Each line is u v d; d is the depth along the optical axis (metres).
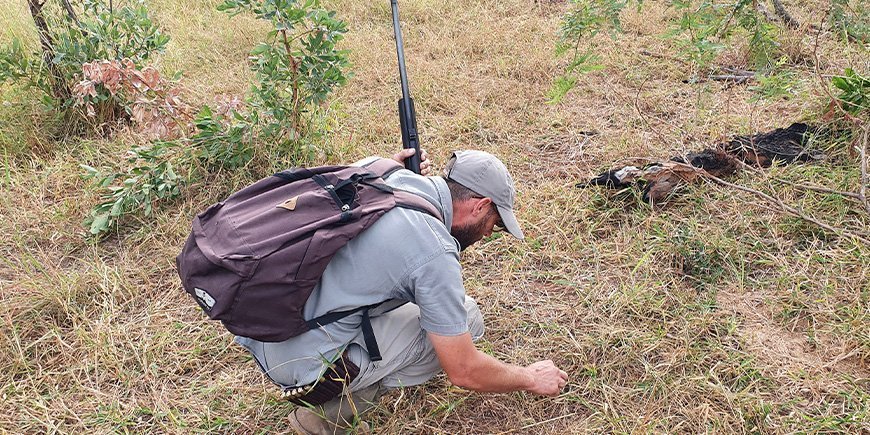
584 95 4.35
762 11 3.20
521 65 4.70
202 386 2.58
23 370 2.66
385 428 2.33
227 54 5.20
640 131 3.90
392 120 4.17
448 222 2.08
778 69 4.07
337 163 3.75
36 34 5.14
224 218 1.97
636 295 2.73
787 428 2.21
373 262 1.92
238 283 1.85
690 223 3.08
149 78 3.75
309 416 2.25
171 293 3.01
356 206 1.93
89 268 3.16
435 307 1.93
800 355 2.47
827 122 3.52
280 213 1.92
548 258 3.06
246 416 2.45
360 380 2.13
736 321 2.62
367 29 5.40
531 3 5.70
